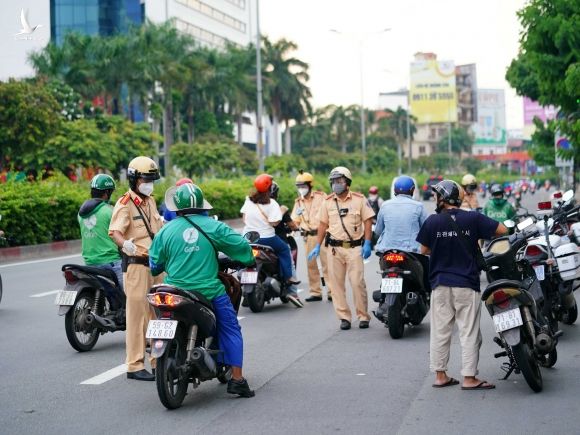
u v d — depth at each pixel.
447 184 7.70
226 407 7.18
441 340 7.69
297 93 93.62
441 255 7.66
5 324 11.99
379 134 143.00
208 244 7.23
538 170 147.25
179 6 106.62
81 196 27.52
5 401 7.57
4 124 43.12
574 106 22.06
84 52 65.12
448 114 162.25
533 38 21.45
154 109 67.38
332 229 11.10
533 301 7.47
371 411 6.93
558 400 7.12
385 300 10.34
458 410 6.89
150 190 8.43
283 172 62.50
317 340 10.34
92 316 9.59
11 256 23.39
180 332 7.17
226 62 81.94
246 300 12.59
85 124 46.41
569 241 9.76
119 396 7.67
